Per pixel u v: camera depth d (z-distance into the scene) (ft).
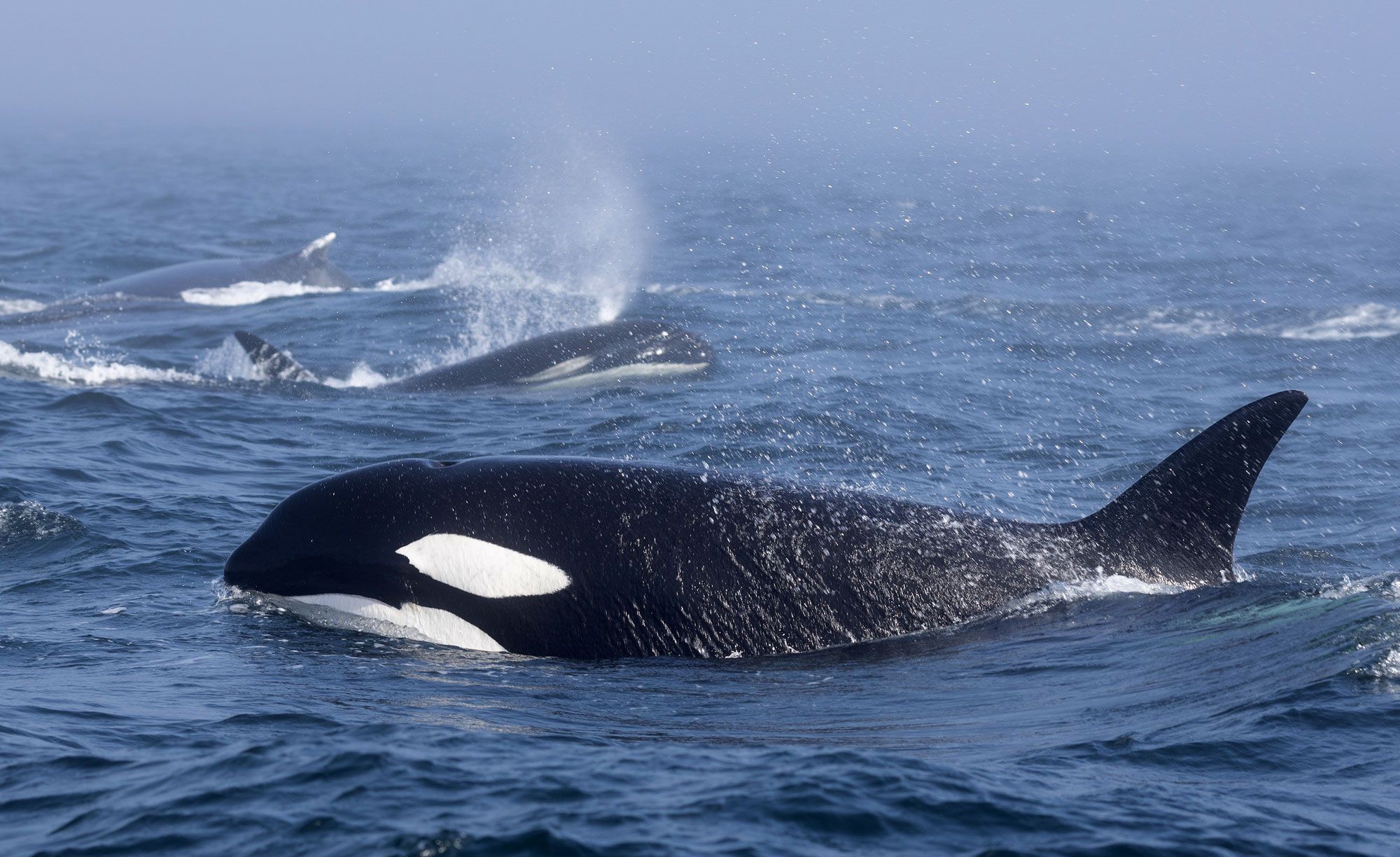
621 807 62.28
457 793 63.93
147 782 66.28
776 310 341.82
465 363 241.35
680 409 211.00
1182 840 59.31
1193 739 71.82
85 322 310.65
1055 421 205.26
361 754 68.49
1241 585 100.07
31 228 580.71
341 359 275.39
